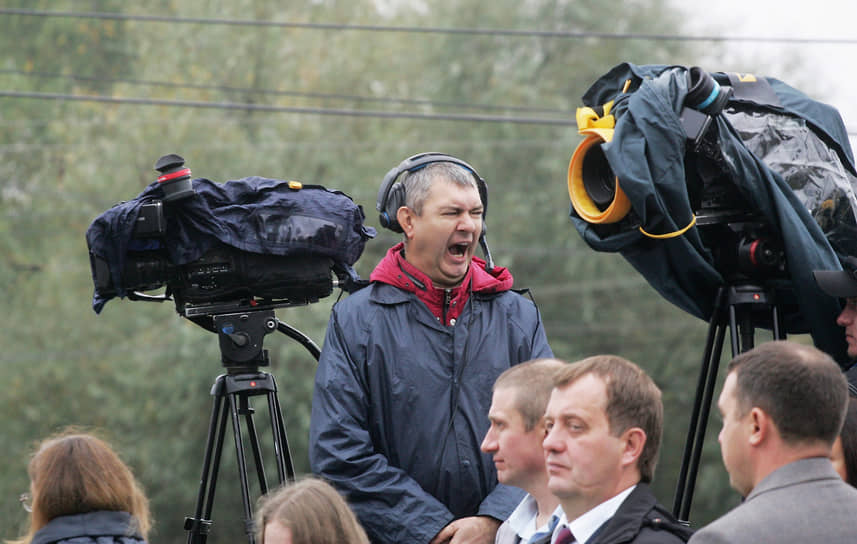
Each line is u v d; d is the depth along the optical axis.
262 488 14.25
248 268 13.75
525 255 65.00
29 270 62.41
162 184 13.45
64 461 11.22
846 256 14.32
